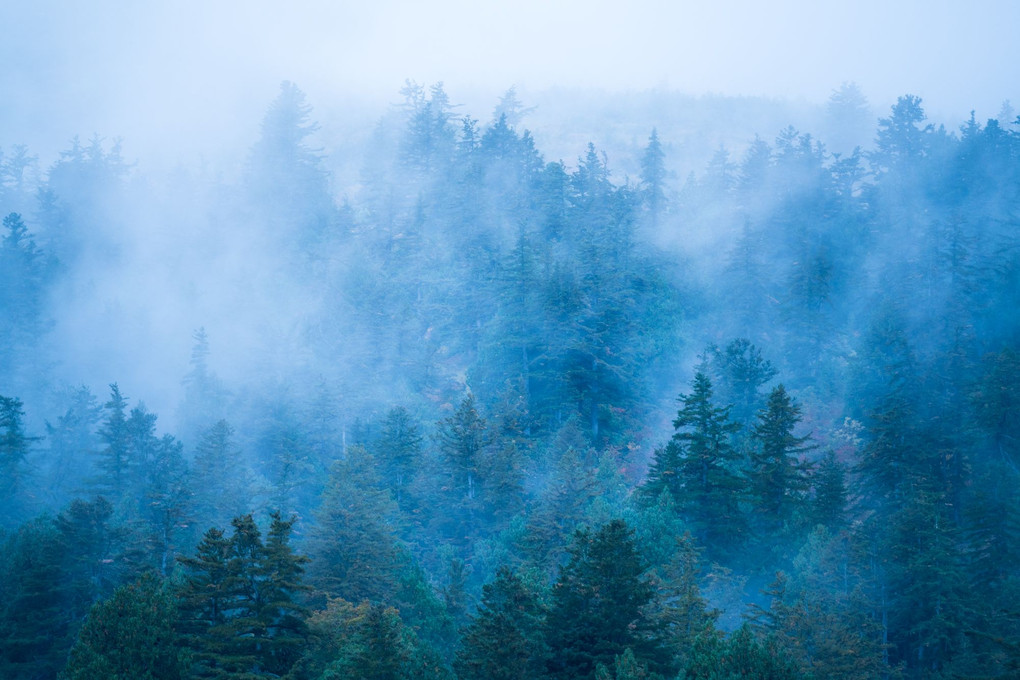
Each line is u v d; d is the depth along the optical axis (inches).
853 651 1413.6
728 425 2129.7
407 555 1931.6
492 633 1264.8
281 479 2249.0
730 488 2059.5
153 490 2137.1
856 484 2220.7
